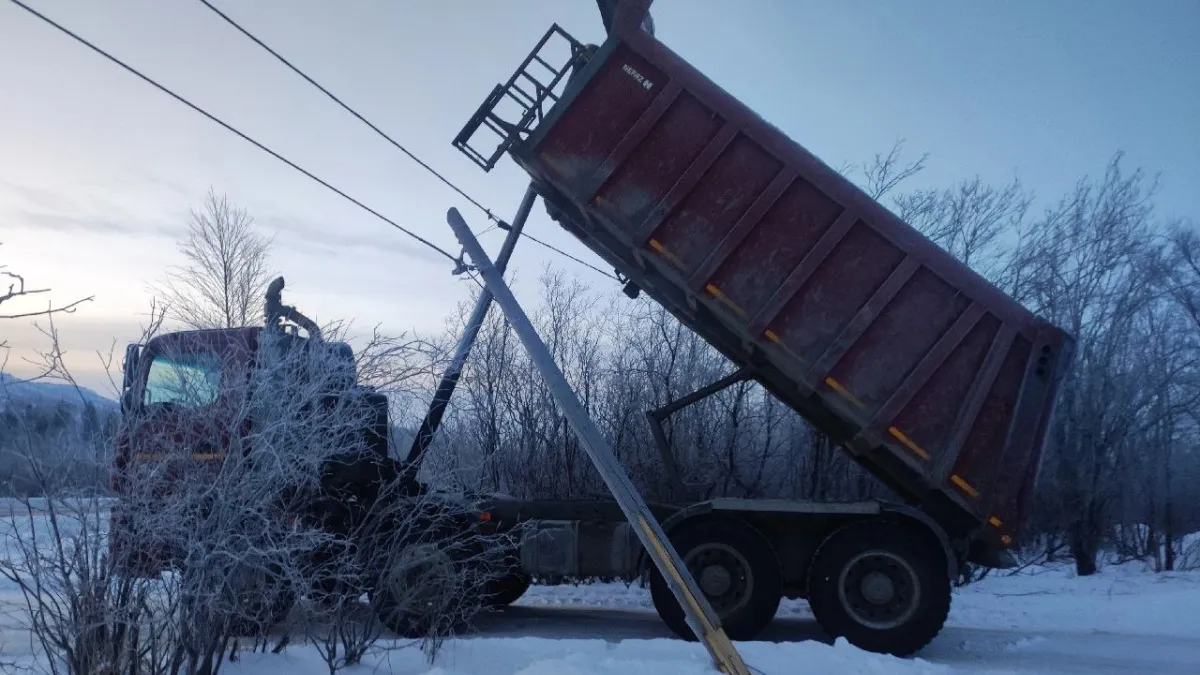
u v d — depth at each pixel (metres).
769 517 8.47
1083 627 9.72
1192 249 18.88
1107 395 16.44
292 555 5.73
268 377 5.53
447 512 7.52
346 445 6.28
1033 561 16.17
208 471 5.33
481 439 13.19
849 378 7.87
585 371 16.09
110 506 5.14
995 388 7.59
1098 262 16.69
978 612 10.66
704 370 15.62
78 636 5.00
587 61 8.47
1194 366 18.23
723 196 7.99
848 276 7.84
